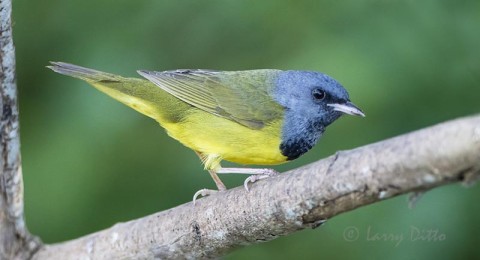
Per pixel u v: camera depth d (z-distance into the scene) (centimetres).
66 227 1299
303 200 783
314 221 801
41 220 1291
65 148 1285
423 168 678
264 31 1371
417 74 1260
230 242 891
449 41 1264
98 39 1341
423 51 1264
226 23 1371
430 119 1255
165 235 932
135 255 962
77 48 1345
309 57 1259
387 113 1262
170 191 1327
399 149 693
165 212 943
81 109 1300
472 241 1205
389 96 1242
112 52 1333
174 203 1319
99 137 1291
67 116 1305
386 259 1220
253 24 1367
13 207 1009
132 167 1327
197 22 1372
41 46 1362
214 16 1365
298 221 806
